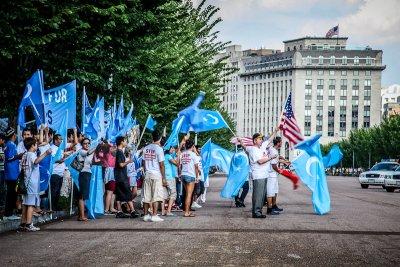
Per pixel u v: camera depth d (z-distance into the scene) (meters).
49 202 15.41
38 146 14.10
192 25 34.97
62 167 16.41
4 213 14.48
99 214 17.14
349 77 191.00
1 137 14.84
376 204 22.91
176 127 19.72
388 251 10.38
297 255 9.84
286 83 192.25
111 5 19.00
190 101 33.25
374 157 108.19
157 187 15.29
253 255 9.79
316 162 18.00
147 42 22.84
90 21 18.69
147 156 15.36
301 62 189.12
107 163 15.42
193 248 10.49
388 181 37.34
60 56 18.86
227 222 15.06
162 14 22.08
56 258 9.41
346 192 34.41
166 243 11.10
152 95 25.52
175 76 28.72
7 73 18.77
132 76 22.52
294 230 13.30
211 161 24.67
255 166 16.36
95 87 22.06
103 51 20.91
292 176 18.23
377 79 191.12
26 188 12.87
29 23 16.11
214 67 37.47
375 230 13.48
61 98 16.59
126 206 17.25
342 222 15.29
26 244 10.92
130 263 8.99
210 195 30.84
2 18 15.26
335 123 190.88
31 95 14.80
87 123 19.08
